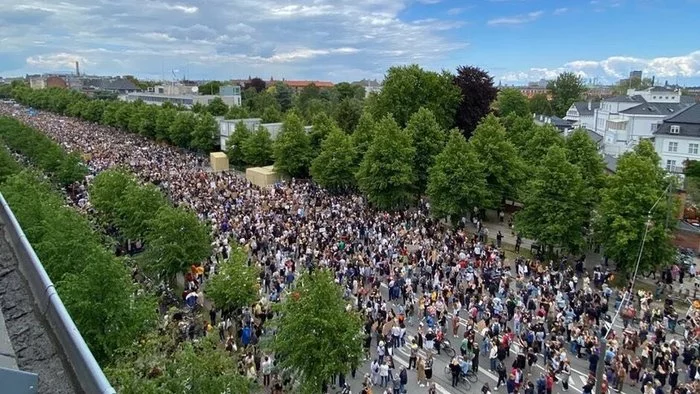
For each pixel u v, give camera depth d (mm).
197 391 14242
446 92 77688
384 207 55844
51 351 6426
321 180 63750
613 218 39156
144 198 39562
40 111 184500
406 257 38531
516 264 38719
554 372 24234
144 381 12953
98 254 21016
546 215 41844
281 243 39562
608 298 34219
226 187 61438
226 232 43031
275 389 22844
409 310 31438
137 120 118562
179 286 36000
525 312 29406
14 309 7777
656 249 37625
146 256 33719
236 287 28484
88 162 74750
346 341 21641
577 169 43188
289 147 70750
